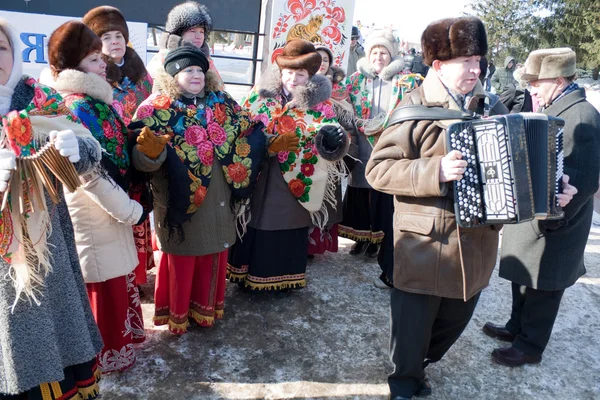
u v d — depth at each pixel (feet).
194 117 8.43
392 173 7.00
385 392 8.38
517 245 8.65
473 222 6.60
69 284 6.19
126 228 7.72
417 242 7.05
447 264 6.94
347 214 13.21
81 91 7.07
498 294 12.17
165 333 9.52
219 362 8.79
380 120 8.27
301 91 10.07
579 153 7.57
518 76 9.60
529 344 9.16
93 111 7.10
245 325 10.02
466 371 9.05
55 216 6.08
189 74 8.18
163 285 9.24
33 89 5.82
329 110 10.68
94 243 7.33
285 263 10.83
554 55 7.84
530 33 89.66
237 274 10.94
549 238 8.25
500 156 6.43
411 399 7.97
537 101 8.59
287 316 10.48
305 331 9.98
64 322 6.16
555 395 8.60
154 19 19.65
